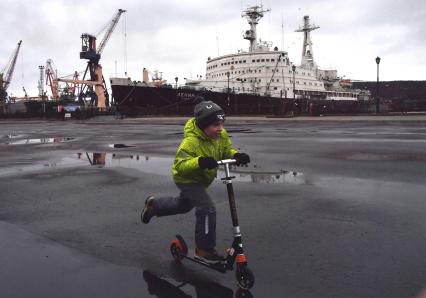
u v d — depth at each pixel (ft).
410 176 28.19
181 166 12.11
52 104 305.94
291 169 32.14
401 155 39.68
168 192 24.98
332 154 41.52
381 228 16.53
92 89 303.48
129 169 34.53
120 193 24.86
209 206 12.73
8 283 11.92
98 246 15.20
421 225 16.80
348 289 11.14
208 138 12.50
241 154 12.13
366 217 18.21
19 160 42.60
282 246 14.73
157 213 13.99
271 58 209.56
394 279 11.70
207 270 12.67
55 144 62.69
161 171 33.12
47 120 233.55
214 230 12.78
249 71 211.61
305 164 34.81
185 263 13.34
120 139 70.33
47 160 42.16
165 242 15.53
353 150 44.68
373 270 12.38
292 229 16.72
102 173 32.71
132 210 20.65
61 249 14.90
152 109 205.57
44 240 16.02
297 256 13.71
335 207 20.11
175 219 18.60
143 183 27.99
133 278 12.18
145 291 11.28
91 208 21.22
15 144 64.54
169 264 13.28
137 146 55.93
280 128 92.07
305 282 11.66
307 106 194.80
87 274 12.53
